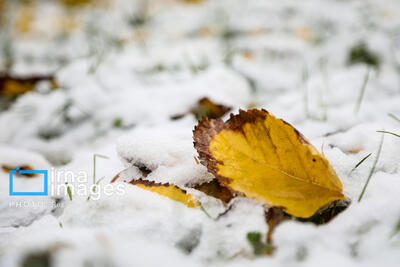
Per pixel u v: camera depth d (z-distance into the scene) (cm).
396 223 34
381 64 58
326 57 70
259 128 36
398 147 38
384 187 36
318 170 35
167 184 37
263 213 35
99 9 136
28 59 87
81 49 91
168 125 46
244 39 89
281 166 35
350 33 82
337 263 32
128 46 90
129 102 52
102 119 51
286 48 80
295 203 35
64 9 141
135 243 31
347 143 39
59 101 56
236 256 34
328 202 35
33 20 127
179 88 52
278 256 33
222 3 124
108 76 63
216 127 37
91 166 41
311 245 33
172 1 138
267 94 58
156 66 69
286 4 112
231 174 36
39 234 32
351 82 51
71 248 31
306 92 50
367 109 45
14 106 58
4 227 37
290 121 44
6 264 32
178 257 31
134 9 127
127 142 39
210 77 54
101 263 30
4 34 110
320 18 98
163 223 35
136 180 37
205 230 35
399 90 50
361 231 34
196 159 37
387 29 73
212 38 94
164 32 104
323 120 44
